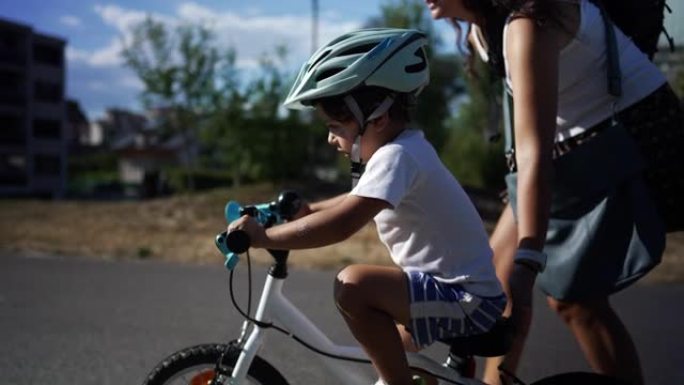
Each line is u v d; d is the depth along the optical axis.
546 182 2.17
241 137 17.25
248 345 2.32
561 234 2.44
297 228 2.10
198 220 11.28
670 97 2.46
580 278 2.40
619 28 2.52
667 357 4.22
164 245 8.44
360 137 2.23
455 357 2.25
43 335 4.59
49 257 7.72
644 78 2.42
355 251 7.84
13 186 52.19
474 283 2.20
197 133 18.52
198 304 5.46
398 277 2.19
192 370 2.38
